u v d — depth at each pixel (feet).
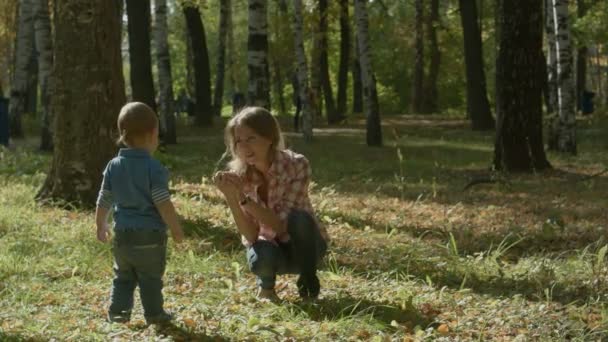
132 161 19.44
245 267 26.68
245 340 18.45
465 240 33.78
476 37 114.32
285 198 21.61
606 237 33.35
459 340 19.12
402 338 19.13
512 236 34.22
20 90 93.40
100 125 39.96
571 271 26.73
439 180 57.21
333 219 38.50
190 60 178.81
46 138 75.46
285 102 203.72
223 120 131.34
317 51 120.57
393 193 49.26
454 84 207.10
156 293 19.65
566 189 50.96
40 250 28.50
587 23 129.39
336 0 115.96
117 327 19.06
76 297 22.43
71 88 39.86
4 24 160.35
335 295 23.07
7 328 18.88
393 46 203.82
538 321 20.59
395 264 27.78
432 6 159.94
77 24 39.73
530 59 60.70
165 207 19.26
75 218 36.01
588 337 19.52
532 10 60.29
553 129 79.77
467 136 104.53
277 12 156.56
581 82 162.30
